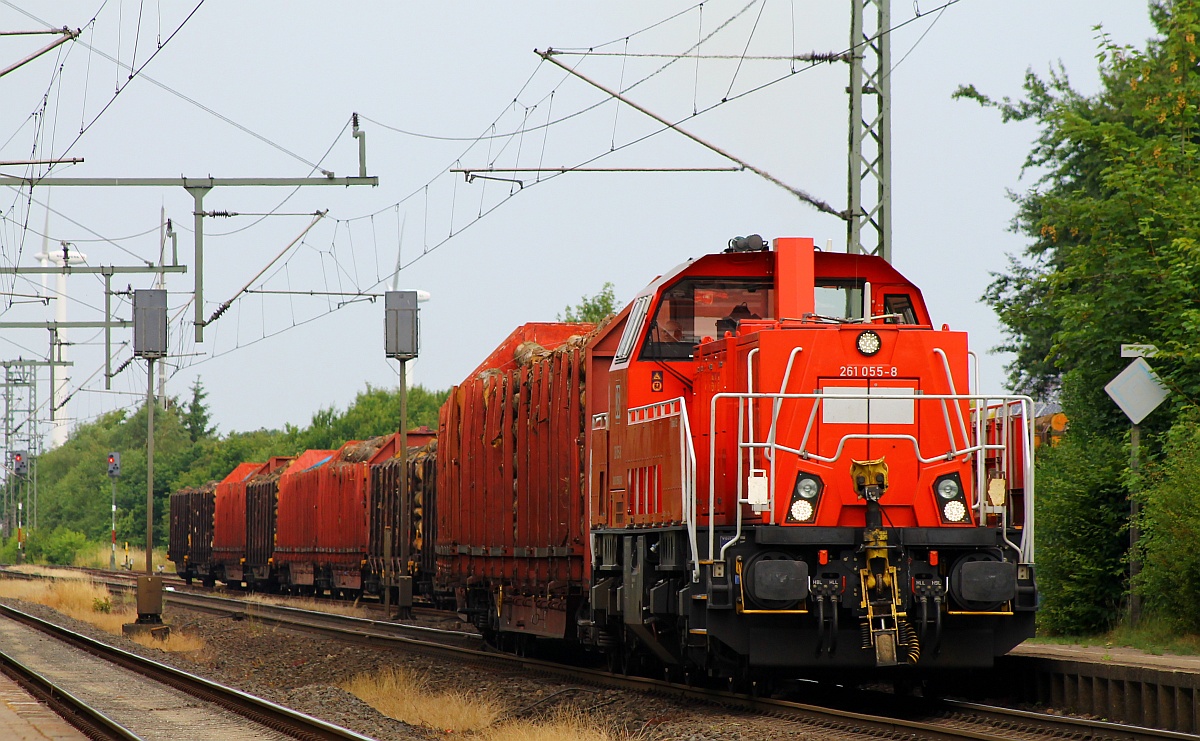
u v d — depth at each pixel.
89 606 146.12
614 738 49.34
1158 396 67.56
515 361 92.62
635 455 59.28
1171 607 64.88
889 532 49.44
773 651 49.56
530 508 79.38
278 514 182.75
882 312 57.91
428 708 61.81
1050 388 129.25
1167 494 64.00
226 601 158.88
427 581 131.50
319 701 63.34
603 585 63.84
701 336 59.25
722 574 48.97
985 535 49.91
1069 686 51.25
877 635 48.31
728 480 52.38
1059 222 79.75
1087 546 73.69
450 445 101.81
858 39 78.31
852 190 78.00
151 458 110.38
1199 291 72.38
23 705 58.09
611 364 65.38
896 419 50.81
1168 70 82.50
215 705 60.06
